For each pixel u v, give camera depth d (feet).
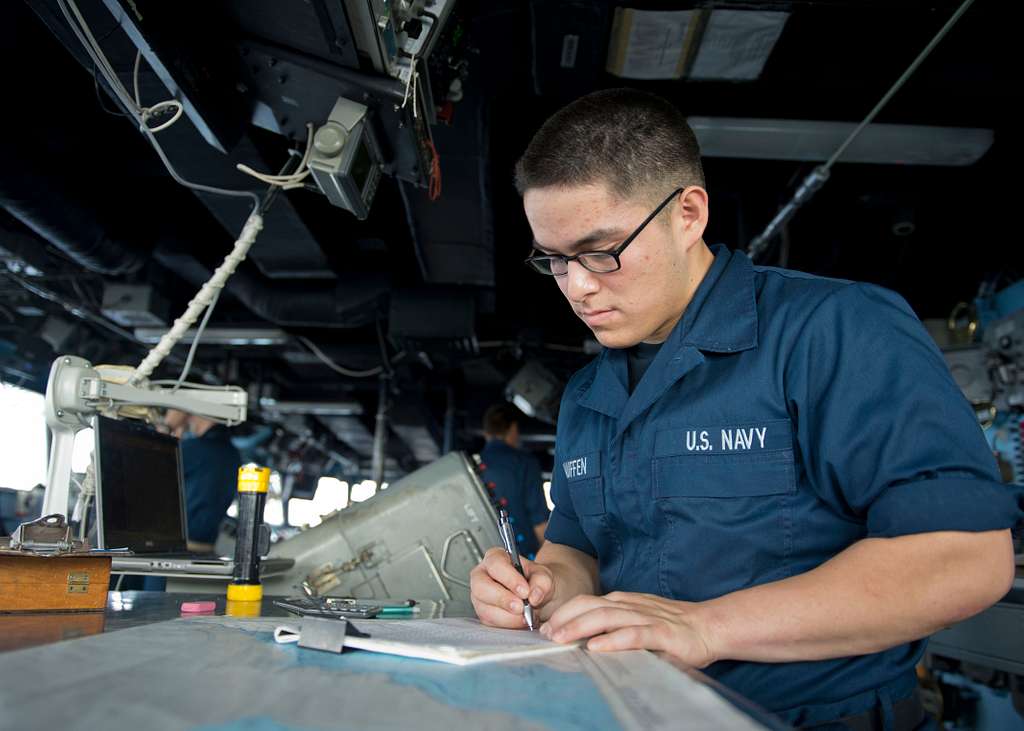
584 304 3.36
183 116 8.75
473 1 7.88
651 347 3.84
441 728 1.40
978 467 2.64
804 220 15.08
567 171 3.09
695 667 2.43
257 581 4.66
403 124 6.82
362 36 6.01
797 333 3.21
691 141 3.35
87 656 1.94
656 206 3.19
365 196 7.06
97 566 3.48
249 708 1.47
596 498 3.77
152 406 6.26
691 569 3.24
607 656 2.30
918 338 3.04
